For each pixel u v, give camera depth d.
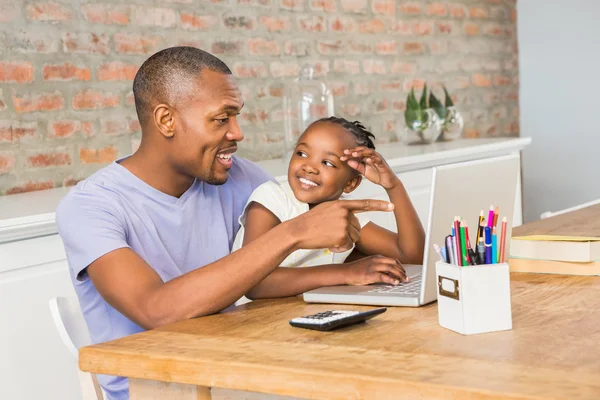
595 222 2.33
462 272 1.38
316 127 1.98
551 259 1.88
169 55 1.85
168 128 1.85
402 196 2.01
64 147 3.22
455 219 1.43
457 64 5.36
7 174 3.02
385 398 1.16
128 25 3.45
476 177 1.68
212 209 2.02
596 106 5.04
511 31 5.84
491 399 1.09
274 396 1.39
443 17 5.21
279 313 1.63
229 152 1.90
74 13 3.23
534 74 5.22
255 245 1.65
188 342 1.43
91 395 1.73
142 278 1.68
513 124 5.90
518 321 1.47
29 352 2.41
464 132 5.45
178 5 3.65
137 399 1.42
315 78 4.20
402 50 4.90
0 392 2.34
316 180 1.96
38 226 2.40
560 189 5.23
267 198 1.96
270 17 4.10
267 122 4.10
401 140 4.46
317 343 1.38
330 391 1.20
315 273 1.81
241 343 1.40
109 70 3.38
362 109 4.65
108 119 3.38
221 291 1.62
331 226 1.64
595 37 4.98
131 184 1.88
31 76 3.09
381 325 1.48
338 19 4.48
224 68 1.89
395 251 2.05
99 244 1.73
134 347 1.41
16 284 2.37
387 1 4.78
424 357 1.27
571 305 1.58
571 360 1.22
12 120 3.04
